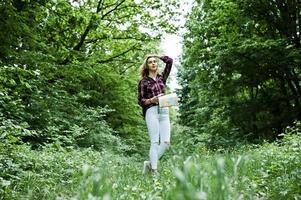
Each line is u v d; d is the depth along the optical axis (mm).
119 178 3975
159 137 6723
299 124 12523
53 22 13680
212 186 1899
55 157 7176
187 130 26156
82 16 14281
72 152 8828
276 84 19109
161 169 6344
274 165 5297
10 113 7734
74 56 14281
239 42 17203
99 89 19766
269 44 15859
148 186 4102
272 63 16906
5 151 5613
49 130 10719
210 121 20609
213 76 18859
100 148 14492
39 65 11133
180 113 34188
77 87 15211
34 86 10352
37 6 12234
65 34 15453
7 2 10312
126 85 21125
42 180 5008
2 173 4688
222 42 18438
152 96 6719
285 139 9992
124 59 20578
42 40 13008
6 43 10672
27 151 6750
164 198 2420
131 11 19359
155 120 6605
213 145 18312
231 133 19312
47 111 11055
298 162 5184
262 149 9219
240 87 18984
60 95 12875
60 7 12828
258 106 18125
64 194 4719
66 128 12984
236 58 17328
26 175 5090
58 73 13766
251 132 17969
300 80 17641
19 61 10578
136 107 21812
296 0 17078
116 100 20562
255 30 18469
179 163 2412
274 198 4051
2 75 7039
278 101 18078
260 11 17844
